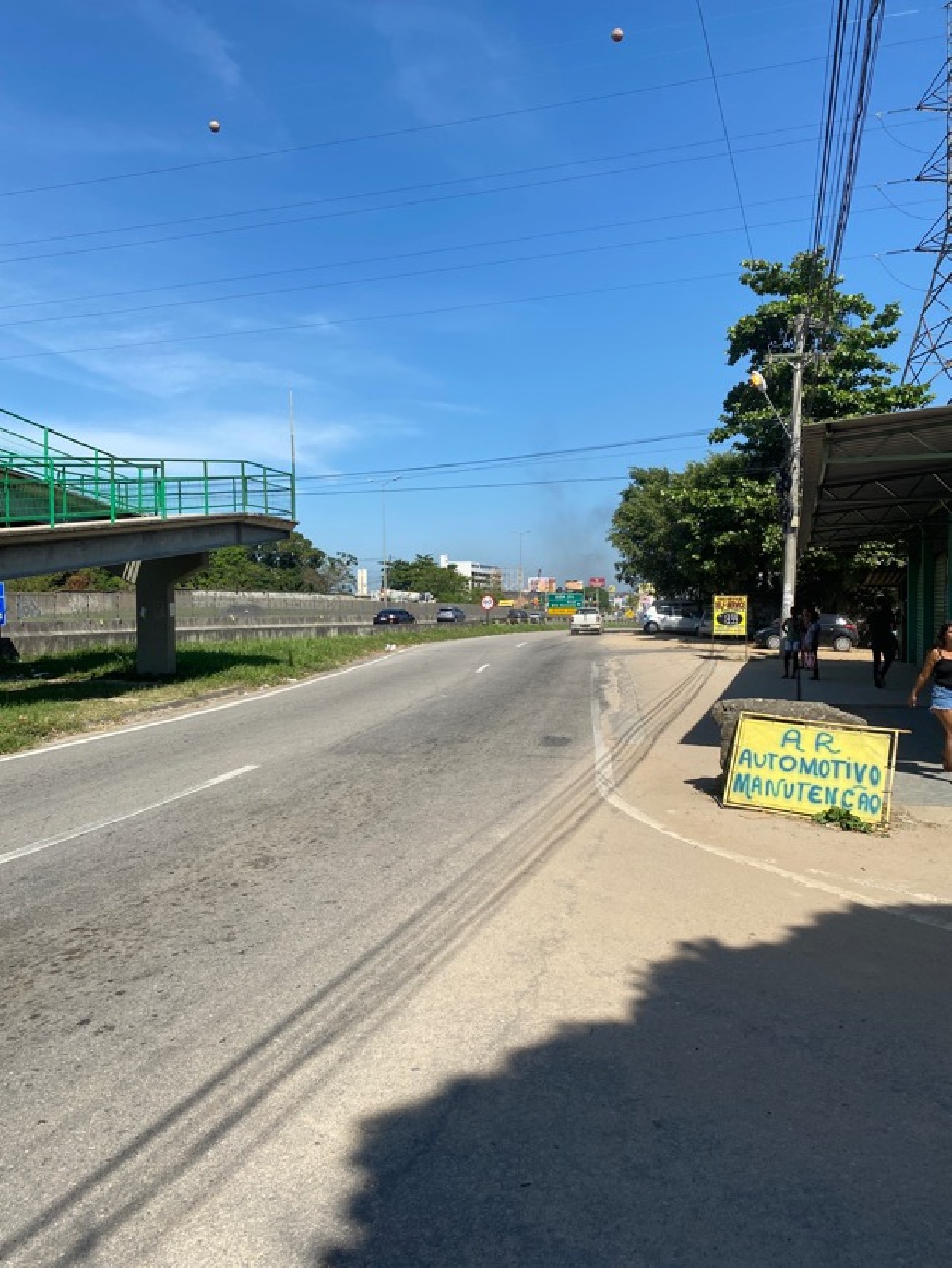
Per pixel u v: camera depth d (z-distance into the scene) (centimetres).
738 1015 437
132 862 688
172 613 2147
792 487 2675
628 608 12388
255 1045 407
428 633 4619
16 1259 276
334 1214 295
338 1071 384
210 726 1445
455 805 876
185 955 509
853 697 1750
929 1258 274
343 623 4350
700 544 3912
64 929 552
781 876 662
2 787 995
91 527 1744
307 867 671
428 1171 317
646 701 1772
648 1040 411
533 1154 326
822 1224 289
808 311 2538
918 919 575
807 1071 385
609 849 727
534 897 606
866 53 816
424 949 516
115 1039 414
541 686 2058
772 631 3597
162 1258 276
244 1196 305
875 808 815
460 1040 411
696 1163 321
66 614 3184
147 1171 319
